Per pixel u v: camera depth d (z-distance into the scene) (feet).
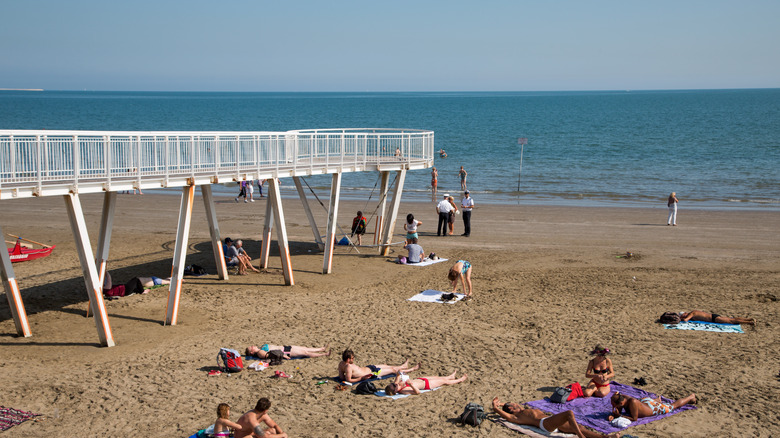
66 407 30.48
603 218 87.97
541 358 37.50
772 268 59.82
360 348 39.11
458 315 45.88
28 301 49.26
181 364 36.27
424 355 37.99
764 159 169.48
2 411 29.63
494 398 30.50
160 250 67.92
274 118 398.01
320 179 135.95
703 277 56.59
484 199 107.86
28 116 375.45
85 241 38.22
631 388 32.32
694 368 35.81
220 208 96.07
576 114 449.48
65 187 37.14
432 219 87.76
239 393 32.35
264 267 60.39
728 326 43.24
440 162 167.12
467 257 65.10
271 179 52.95
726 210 95.14
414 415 30.01
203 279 56.54
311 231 79.56
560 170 149.48
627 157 177.68
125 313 46.26
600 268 60.23
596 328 42.91
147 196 108.68
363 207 97.66
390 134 69.97
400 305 48.42
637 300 49.60
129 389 32.71
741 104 605.73
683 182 128.36
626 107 576.20
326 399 31.78
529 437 27.81
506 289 52.95
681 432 28.07
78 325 43.65
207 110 507.30
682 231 78.48
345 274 58.49
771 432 28.09
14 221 84.48
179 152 44.70
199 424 28.78
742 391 32.60
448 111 518.37
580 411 30.14
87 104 615.98
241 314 46.19
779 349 38.78
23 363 36.32
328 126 324.60
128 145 44.65
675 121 347.77
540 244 71.36
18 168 37.96
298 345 39.60
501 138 244.42
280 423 28.99
